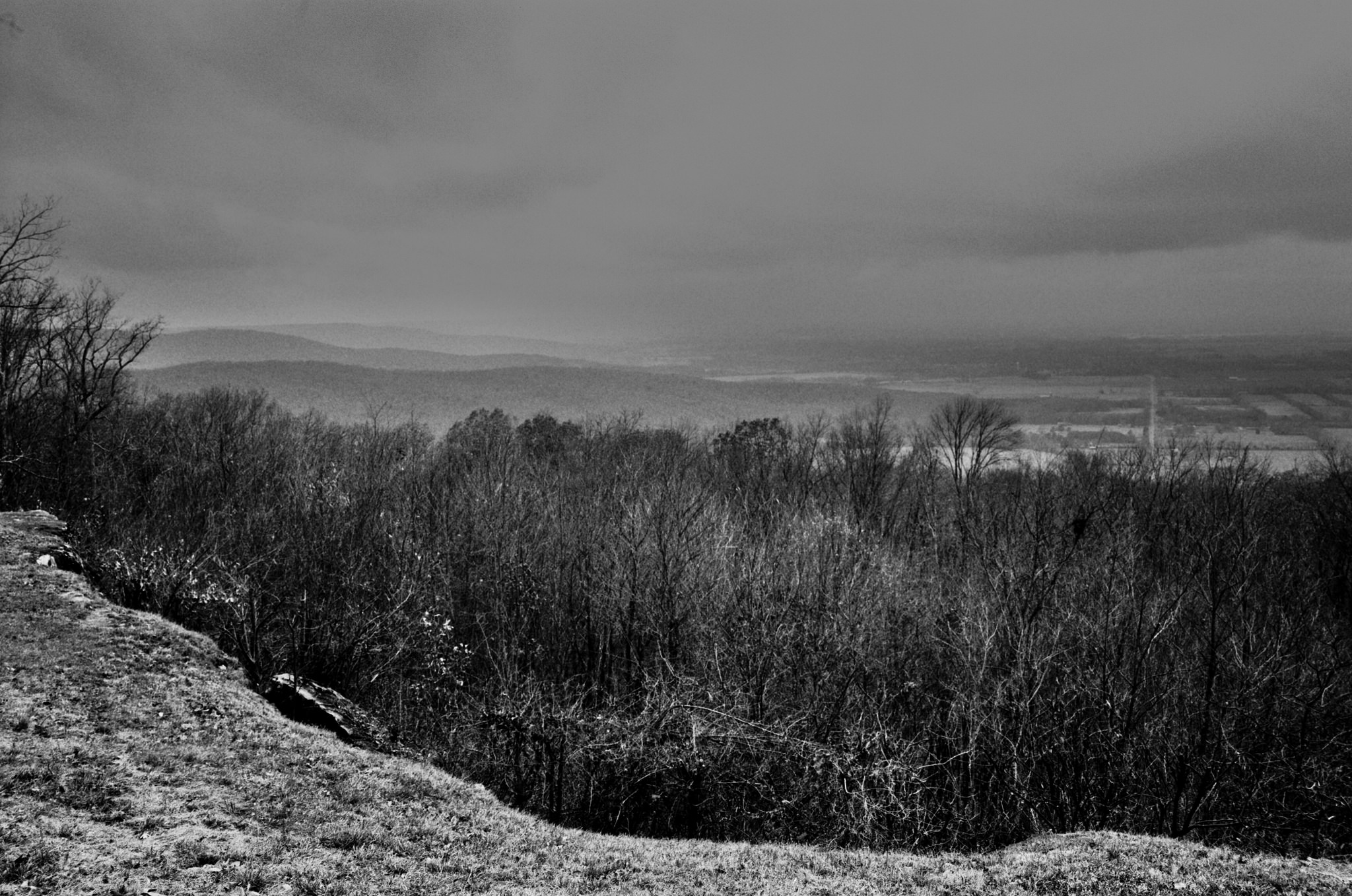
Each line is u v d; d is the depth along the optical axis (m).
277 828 14.59
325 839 14.51
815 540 38.91
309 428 61.66
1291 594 34.47
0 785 13.69
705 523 40.88
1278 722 28.39
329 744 19.11
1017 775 26.31
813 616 32.12
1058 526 42.22
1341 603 39.34
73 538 31.06
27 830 12.46
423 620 34.09
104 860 12.16
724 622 33.22
